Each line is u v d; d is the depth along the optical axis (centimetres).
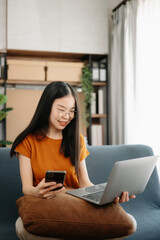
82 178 158
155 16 283
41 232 111
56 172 112
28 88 398
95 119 431
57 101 142
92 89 381
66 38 375
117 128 380
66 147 150
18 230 118
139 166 125
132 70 339
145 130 305
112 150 200
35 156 146
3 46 360
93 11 383
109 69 413
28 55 402
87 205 119
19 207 122
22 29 362
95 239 116
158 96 280
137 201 189
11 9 359
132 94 340
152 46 289
